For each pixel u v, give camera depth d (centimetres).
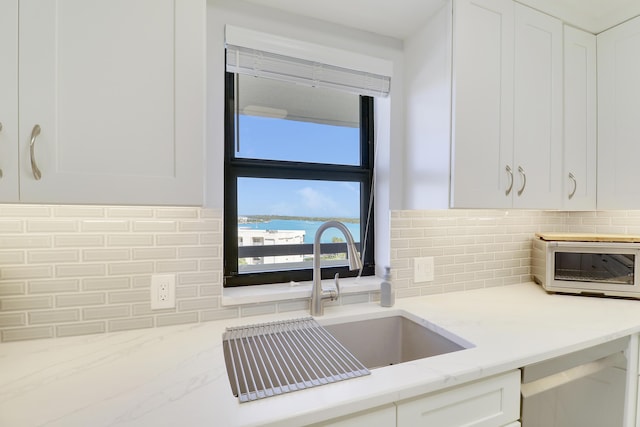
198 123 89
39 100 75
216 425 61
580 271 154
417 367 83
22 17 73
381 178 155
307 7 126
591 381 104
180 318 114
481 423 85
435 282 158
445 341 110
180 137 87
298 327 113
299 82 130
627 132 147
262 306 126
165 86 86
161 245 111
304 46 128
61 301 101
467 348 100
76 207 101
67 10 77
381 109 155
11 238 96
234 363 89
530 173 135
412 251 153
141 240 109
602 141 155
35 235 98
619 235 160
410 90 146
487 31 125
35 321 99
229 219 133
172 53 86
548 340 100
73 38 77
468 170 122
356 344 128
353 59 137
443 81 124
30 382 76
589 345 101
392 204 150
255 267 141
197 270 116
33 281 98
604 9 145
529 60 135
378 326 132
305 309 132
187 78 88
